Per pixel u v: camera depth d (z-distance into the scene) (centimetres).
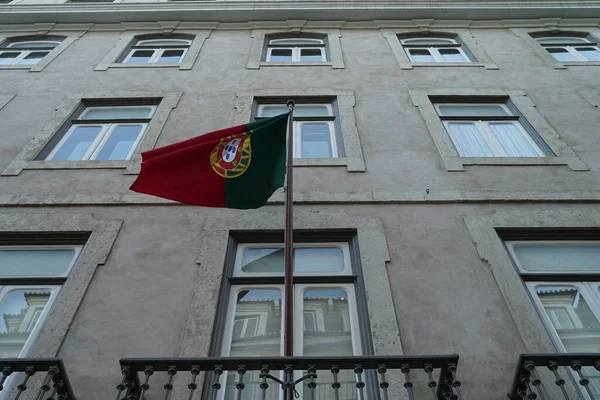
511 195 589
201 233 541
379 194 591
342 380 405
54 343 426
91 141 723
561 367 406
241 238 545
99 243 527
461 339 431
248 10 1079
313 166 639
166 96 802
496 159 653
